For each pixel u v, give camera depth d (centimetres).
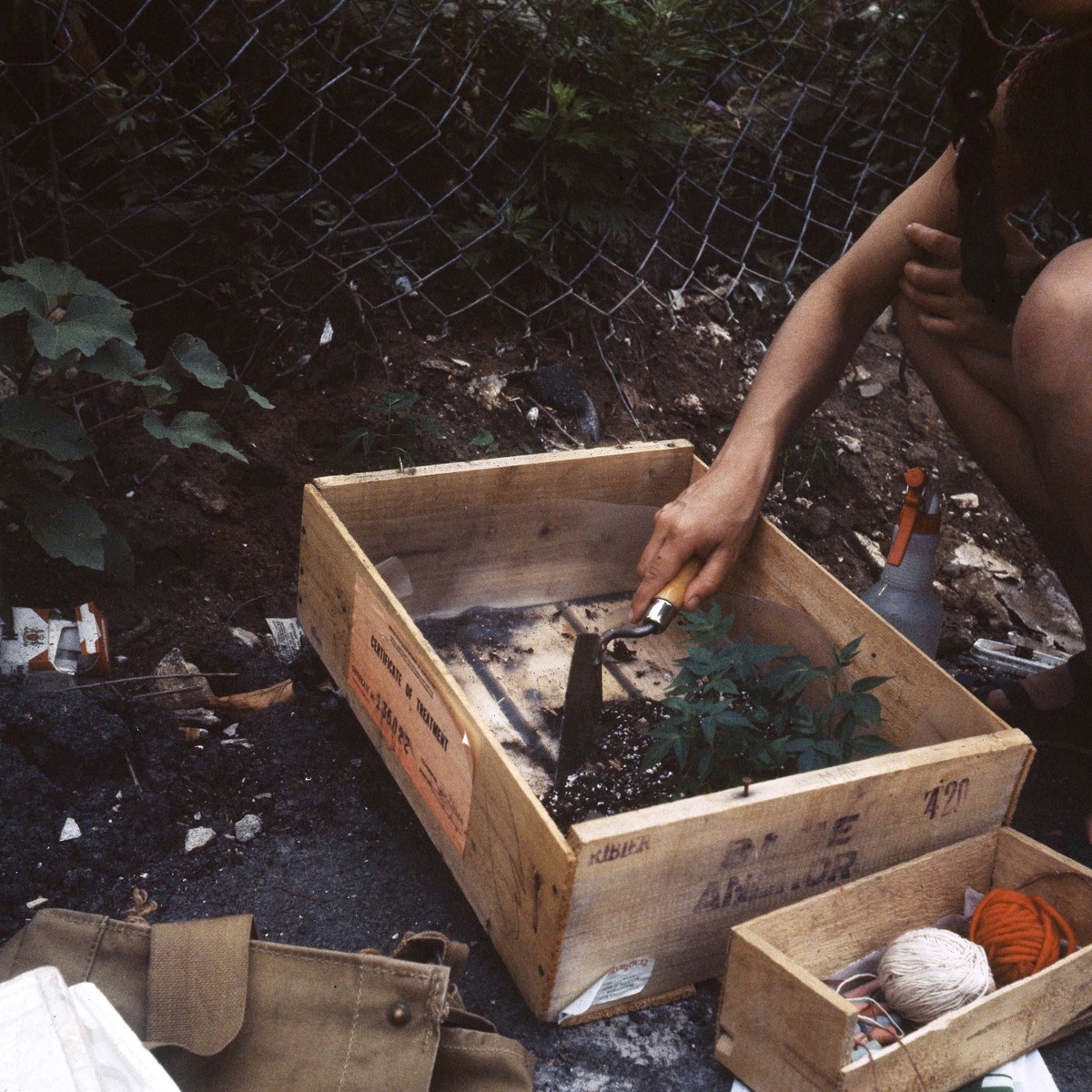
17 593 203
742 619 209
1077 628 262
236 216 248
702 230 320
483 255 275
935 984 139
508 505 209
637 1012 153
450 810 158
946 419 205
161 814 173
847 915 149
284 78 266
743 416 196
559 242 288
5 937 152
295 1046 129
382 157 274
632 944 145
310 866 171
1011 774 162
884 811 153
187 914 160
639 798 178
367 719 182
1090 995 148
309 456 244
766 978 135
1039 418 166
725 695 186
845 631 189
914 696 178
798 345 200
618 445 217
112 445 229
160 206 243
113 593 209
